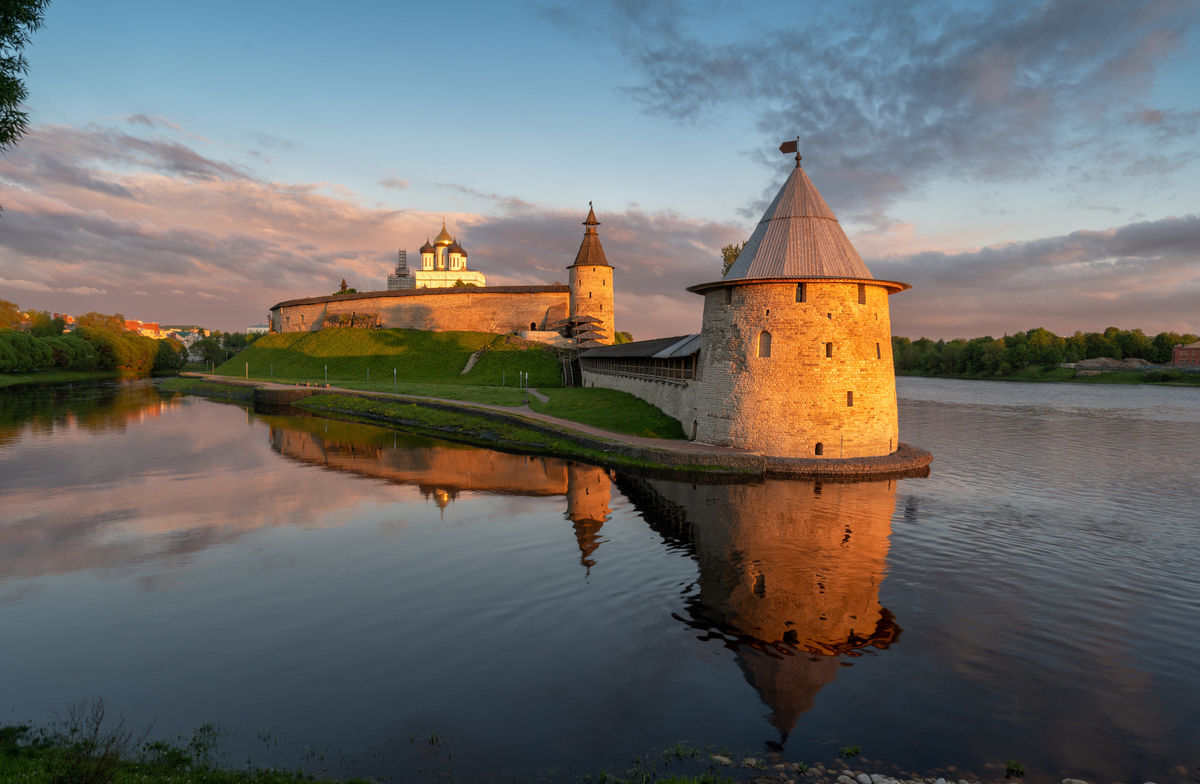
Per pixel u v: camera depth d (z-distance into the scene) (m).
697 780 7.97
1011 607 13.43
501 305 89.88
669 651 11.53
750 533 18.62
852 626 12.52
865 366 28.64
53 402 58.47
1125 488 24.67
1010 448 34.84
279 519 20.69
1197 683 10.45
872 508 21.33
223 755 8.51
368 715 9.55
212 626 12.78
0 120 12.91
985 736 9.00
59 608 13.71
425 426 44.28
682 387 34.88
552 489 24.64
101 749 8.45
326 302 99.75
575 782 7.97
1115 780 8.11
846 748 8.70
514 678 10.62
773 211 30.86
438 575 15.57
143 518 20.84
